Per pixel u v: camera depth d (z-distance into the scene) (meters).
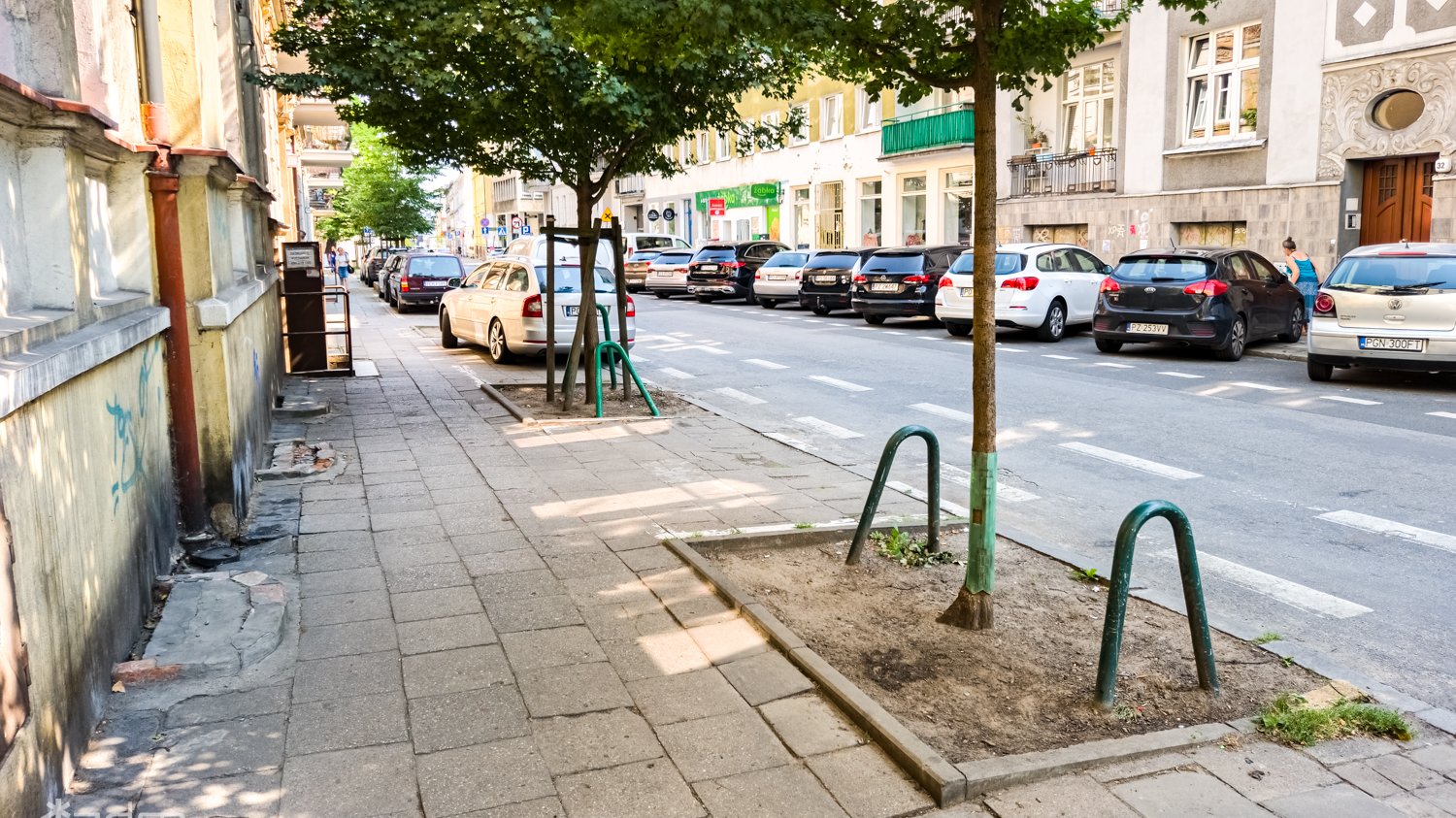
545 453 9.14
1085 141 27.88
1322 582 5.93
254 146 10.79
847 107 38.69
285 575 5.75
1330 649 5.00
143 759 3.74
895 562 6.05
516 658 4.64
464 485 7.89
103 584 4.15
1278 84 21.47
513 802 3.50
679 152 54.25
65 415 3.69
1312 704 4.19
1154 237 24.69
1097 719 4.07
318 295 14.22
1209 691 4.29
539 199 87.12
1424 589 5.80
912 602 5.38
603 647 4.76
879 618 5.14
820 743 3.89
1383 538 6.74
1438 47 18.47
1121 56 25.39
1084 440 9.89
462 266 29.69
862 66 5.30
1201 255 15.68
